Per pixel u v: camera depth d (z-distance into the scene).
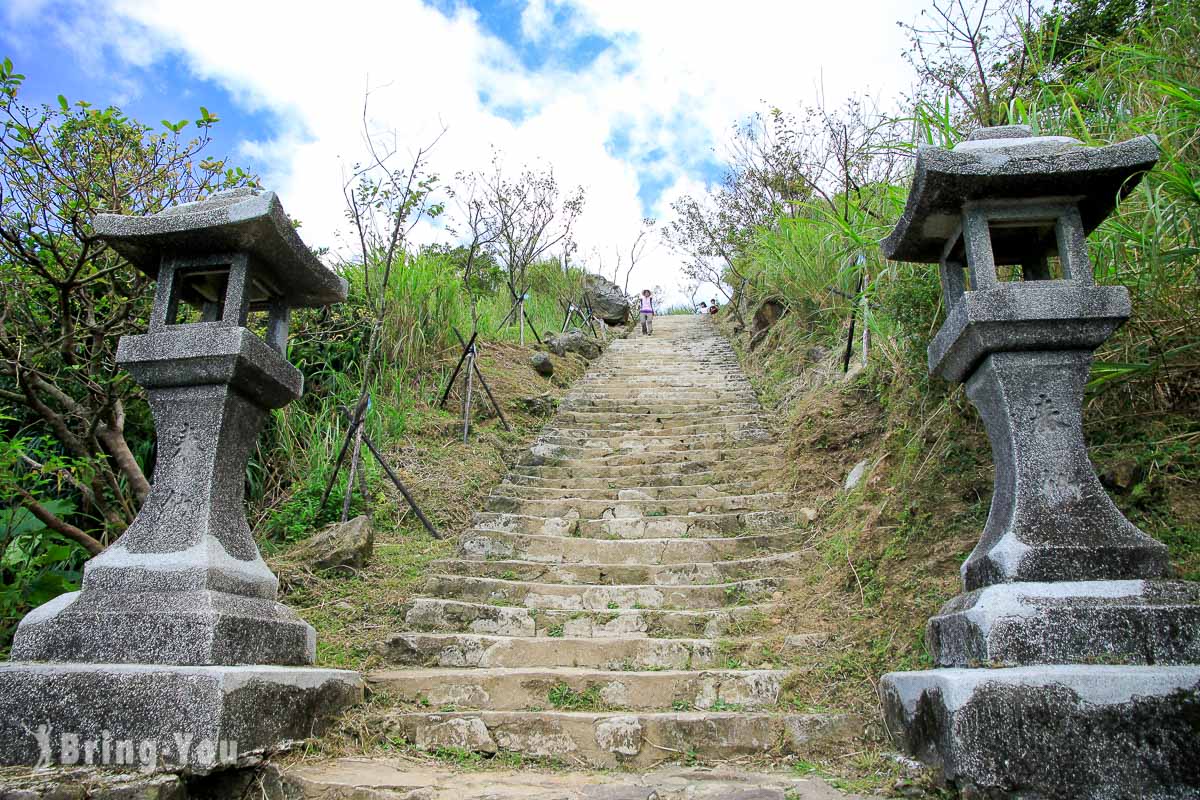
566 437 7.03
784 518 4.87
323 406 6.17
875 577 3.69
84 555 4.64
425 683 3.28
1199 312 3.22
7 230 3.81
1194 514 2.95
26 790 2.04
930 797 2.26
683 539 4.78
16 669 2.39
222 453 2.90
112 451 4.25
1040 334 2.61
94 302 4.38
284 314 3.35
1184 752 2.02
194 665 2.44
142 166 4.19
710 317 16.00
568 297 14.70
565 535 5.16
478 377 7.32
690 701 3.20
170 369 2.89
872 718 2.87
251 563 2.94
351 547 4.50
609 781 2.57
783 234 8.27
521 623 3.96
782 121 9.42
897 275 4.44
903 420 4.39
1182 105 3.21
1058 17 4.36
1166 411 3.34
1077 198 2.68
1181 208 3.24
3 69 3.59
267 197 2.81
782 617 3.80
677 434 7.01
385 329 6.93
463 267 12.83
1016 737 2.08
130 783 2.13
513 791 2.40
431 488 5.63
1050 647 2.26
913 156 4.30
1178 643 2.22
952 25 5.21
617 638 3.66
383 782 2.44
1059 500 2.51
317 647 3.65
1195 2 3.74
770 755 2.82
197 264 2.99
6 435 4.89
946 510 3.69
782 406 7.03
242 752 2.33
